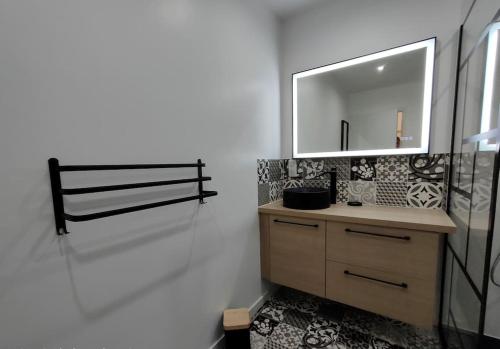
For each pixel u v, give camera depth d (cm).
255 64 159
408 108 149
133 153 87
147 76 91
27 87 61
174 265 105
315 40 179
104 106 78
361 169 169
